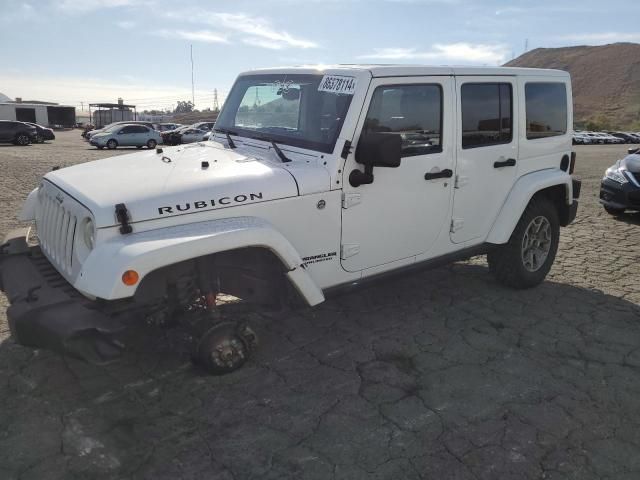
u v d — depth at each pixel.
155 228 2.88
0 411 3.02
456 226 4.29
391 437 2.85
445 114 4.00
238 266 3.34
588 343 3.97
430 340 4.00
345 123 3.44
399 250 3.97
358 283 3.80
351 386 3.34
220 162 3.53
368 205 3.67
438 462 2.66
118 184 3.08
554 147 5.09
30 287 3.02
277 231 3.13
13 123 29.08
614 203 8.45
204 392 3.24
